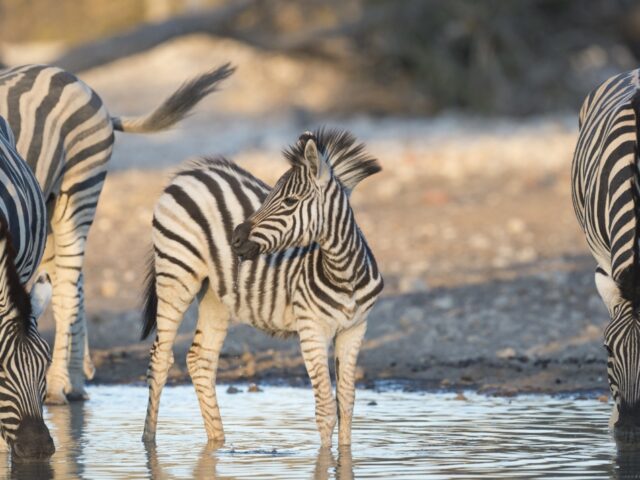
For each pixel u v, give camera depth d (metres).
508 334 18.88
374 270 12.30
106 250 26.00
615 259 12.52
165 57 59.12
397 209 29.58
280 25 56.03
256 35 48.38
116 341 19.30
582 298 20.89
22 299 10.90
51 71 15.69
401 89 57.12
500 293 21.44
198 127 49.50
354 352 12.40
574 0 57.91
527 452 11.65
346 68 57.88
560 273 22.42
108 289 22.31
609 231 12.87
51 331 19.38
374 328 19.47
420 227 27.45
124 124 16.62
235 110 53.84
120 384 16.73
